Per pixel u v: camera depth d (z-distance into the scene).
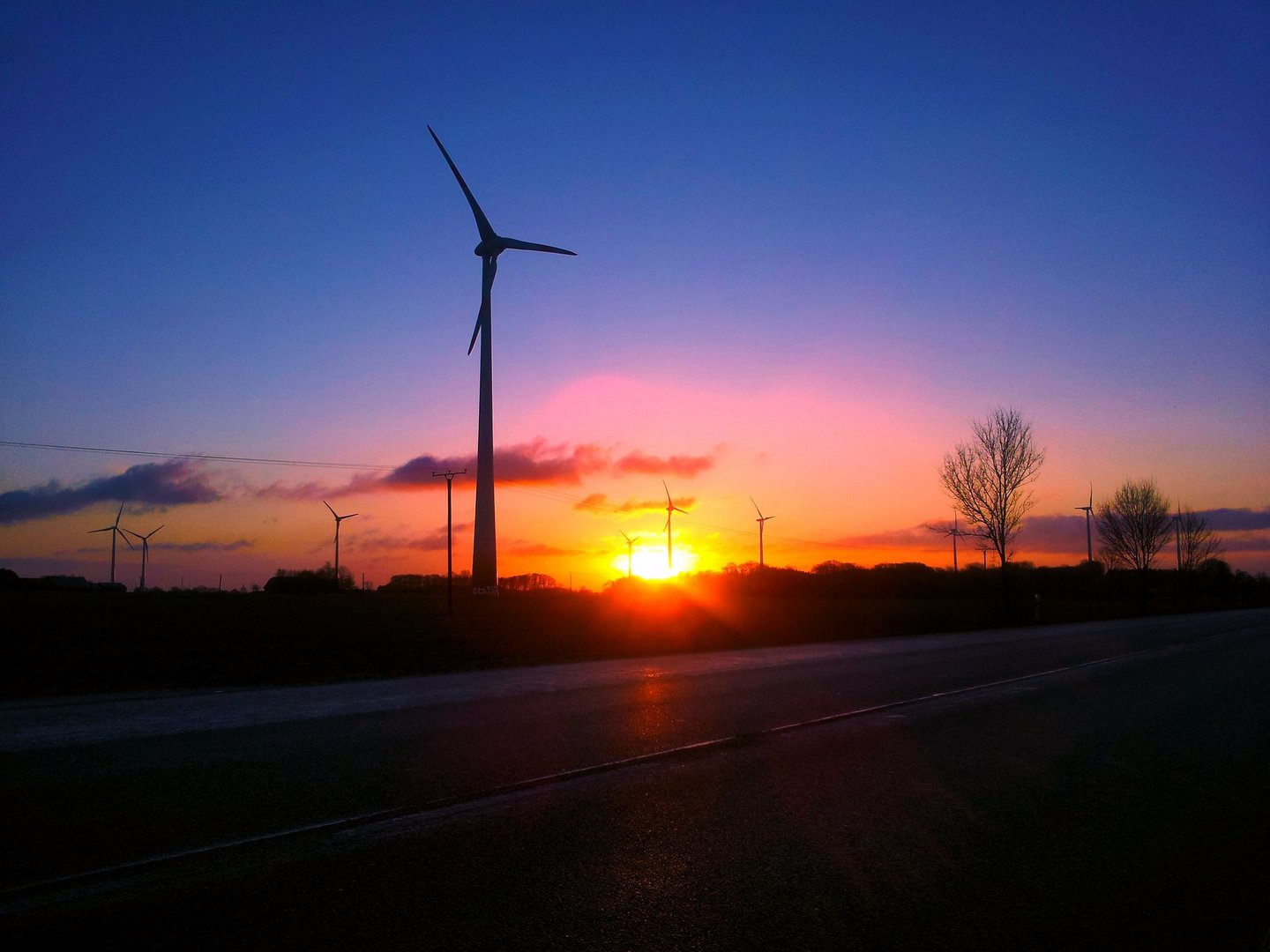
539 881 6.02
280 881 5.98
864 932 5.30
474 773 9.16
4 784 8.59
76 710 14.19
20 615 43.47
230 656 25.36
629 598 72.19
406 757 9.95
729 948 5.03
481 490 58.66
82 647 28.23
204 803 7.89
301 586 92.00
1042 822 7.71
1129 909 5.75
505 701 14.99
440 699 15.27
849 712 13.75
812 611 54.66
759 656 25.16
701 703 14.65
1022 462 51.59
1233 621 48.09
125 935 5.11
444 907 5.56
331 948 4.97
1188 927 5.48
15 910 5.45
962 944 5.16
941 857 6.70
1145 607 66.00
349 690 16.88
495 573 58.81
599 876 6.13
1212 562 106.31
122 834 6.95
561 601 65.06
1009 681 18.33
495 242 57.50
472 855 6.54
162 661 23.80
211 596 76.25
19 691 17.31
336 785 8.61
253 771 9.17
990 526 51.78
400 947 4.99
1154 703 15.04
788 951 5.01
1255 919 5.61
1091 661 22.92
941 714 13.66
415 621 43.22
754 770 9.52
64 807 7.71
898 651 26.66
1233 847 7.09
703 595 79.75
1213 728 12.62
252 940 5.07
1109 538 74.50
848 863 6.50
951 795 8.57
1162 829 7.54
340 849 6.64
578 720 12.76
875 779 9.17
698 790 8.59
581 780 8.91
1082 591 90.00
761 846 6.85
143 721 12.75
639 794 8.38
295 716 13.22
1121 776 9.52
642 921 5.38
